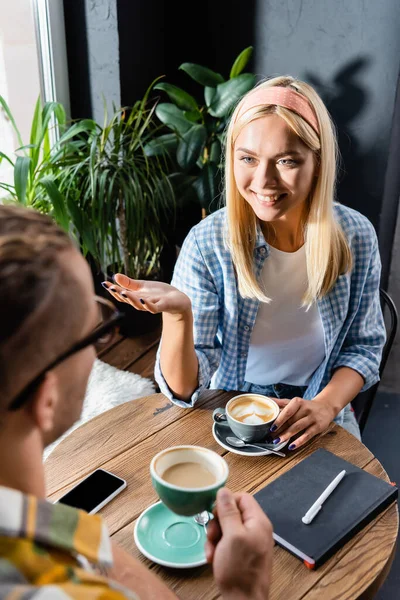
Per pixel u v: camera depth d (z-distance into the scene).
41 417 0.49
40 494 0.53
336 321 1.50
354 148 2.34
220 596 0.86
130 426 1.24
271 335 1.53
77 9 2.42
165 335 1.30
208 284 1.49
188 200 2.54
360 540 0.96
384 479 1.11
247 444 1.17
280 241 1.47
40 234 0.49
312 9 2.27
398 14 2.08
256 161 1.32
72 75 2.56
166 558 0.91
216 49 2.59
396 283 2.64
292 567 0.91
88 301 0.50
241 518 0.73
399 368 2.71
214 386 1.61
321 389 1.56
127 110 2.52
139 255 2.45
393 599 1.69
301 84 1.33
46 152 2.31
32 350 0.46
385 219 2.43
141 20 2.47
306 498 1.02
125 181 2.27
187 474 0.87
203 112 2.55
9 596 0.39
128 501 1.03
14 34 2.34
